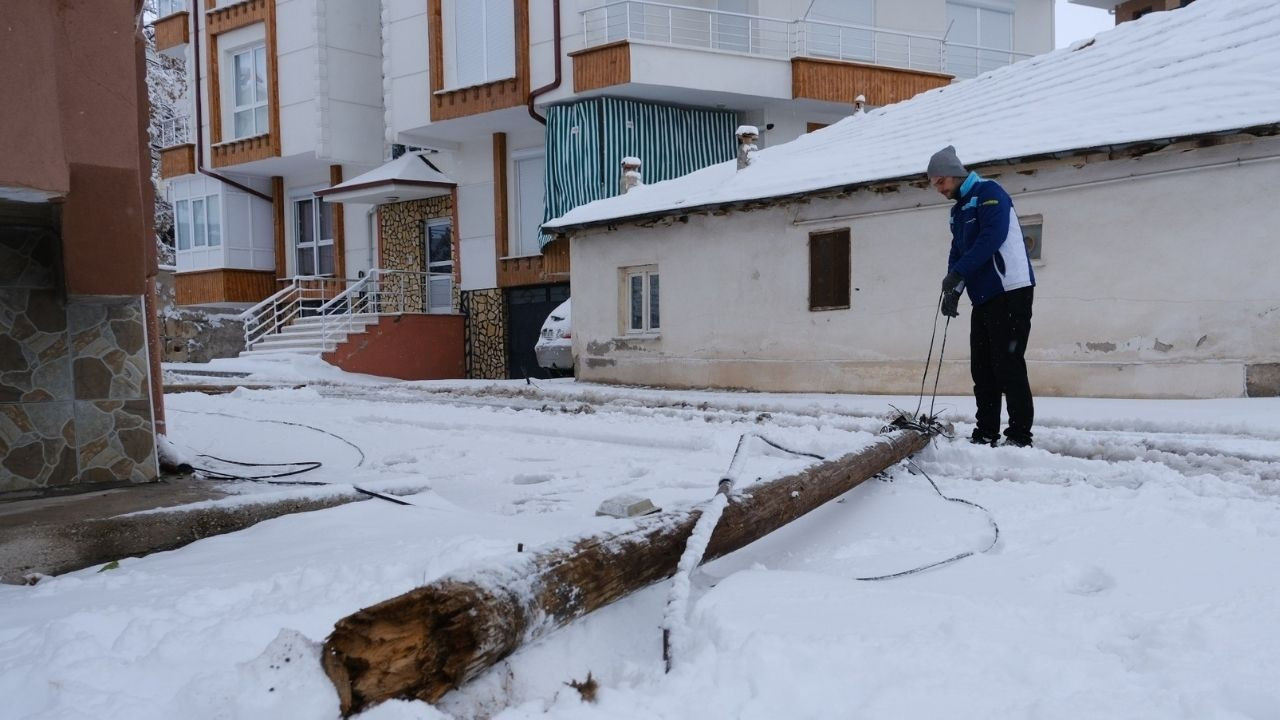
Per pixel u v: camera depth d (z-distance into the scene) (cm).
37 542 377
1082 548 370
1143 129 953
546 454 748
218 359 2247
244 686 206
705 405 1128
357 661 207
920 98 1558
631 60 1830
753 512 356
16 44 369
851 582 304
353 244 2589
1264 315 900
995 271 627
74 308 525
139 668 231
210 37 2677
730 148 2056
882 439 551
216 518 432
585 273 1590
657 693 228
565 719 216
